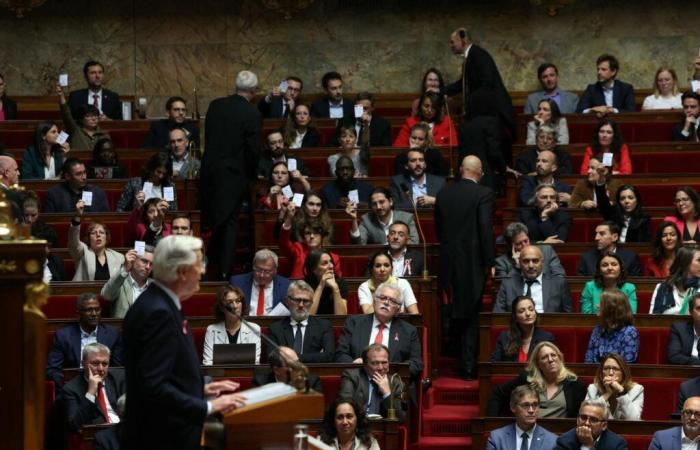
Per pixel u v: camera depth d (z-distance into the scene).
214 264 41.62
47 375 34.06
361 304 36.88
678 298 35.84
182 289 18.12
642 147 47.62
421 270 39.53
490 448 30.05
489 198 37.72
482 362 32.88
